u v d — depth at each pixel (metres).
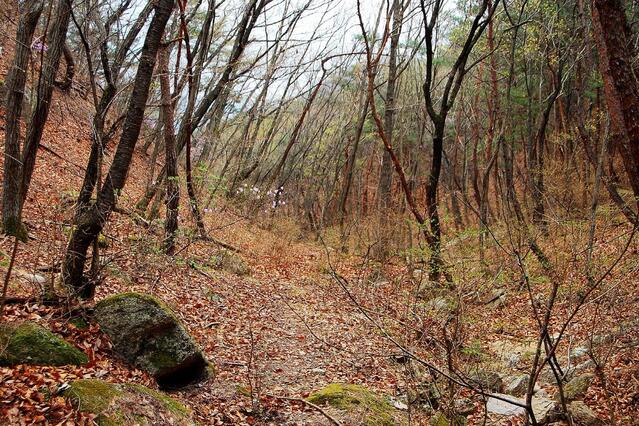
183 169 16.56
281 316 9.05
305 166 28.28
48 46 6.61
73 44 20.66
